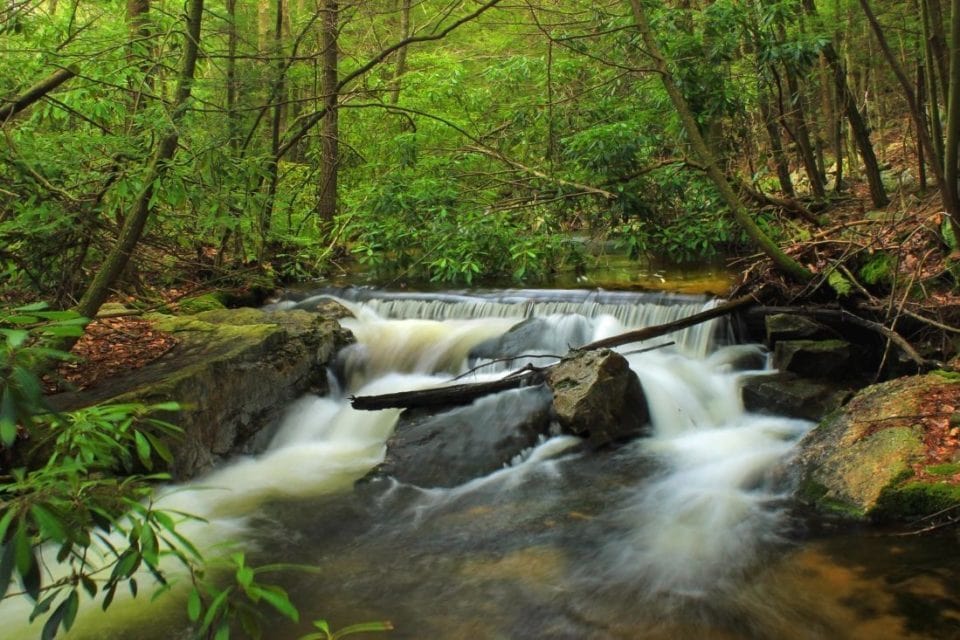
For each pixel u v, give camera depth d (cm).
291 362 755
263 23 1410
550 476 584
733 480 546
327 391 807
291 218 1073
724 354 744
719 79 786
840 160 1134
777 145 1027
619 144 712
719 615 388
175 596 423
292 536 513
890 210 898
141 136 574
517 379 685
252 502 571
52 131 670
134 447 514
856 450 496
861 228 816
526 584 434
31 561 149
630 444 631
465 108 1112
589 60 894
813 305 733
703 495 528
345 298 1012
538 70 932
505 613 406
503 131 898
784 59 792
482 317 906
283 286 1080
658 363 745
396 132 1162
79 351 676
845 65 1133
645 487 554
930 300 644
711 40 790
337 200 1160
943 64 692
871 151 948
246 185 605
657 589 418
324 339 827
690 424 662
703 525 486
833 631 363
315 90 1133
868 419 519
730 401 685
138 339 720
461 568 458
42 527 149
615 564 449
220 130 661
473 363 797
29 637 387
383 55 820
